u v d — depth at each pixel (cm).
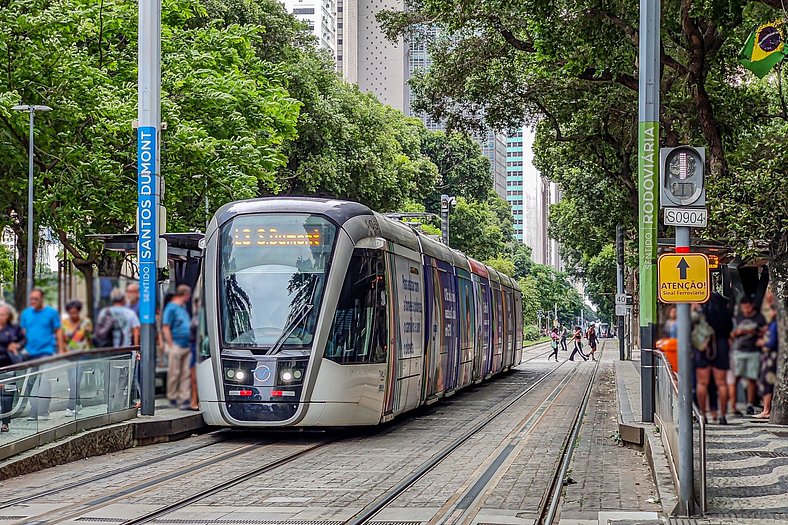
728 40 2880
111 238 2200
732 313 1836
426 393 2428
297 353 1848
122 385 1844
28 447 1497
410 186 6675
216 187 3244
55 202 3088
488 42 3575
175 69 3391
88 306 1562
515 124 3809
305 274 1884
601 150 3988
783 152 2016
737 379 1853
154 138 1983
